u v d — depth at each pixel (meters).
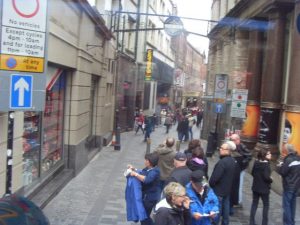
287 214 8.54
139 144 23.88
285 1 14.09
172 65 54.50
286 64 14.80
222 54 25.30
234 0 22.80
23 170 8.99
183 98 64.31
